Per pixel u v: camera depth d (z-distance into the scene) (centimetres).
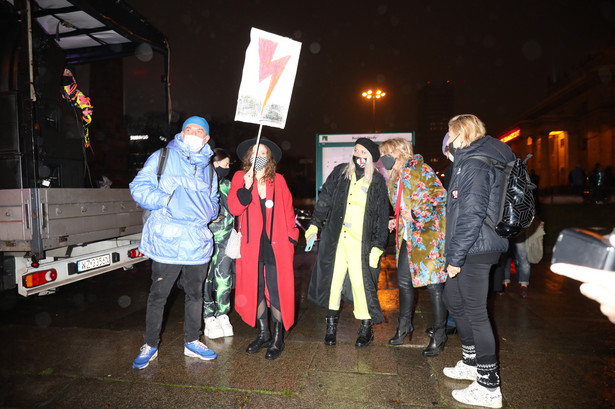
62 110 510
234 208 321
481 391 256
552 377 295
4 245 354
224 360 326
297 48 323
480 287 260
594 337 377
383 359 327
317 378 294
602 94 3656
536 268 720
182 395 270
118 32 522
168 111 628
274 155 353
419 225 331
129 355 337
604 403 258
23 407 256
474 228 245
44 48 477
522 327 405
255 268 329
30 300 510
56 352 343
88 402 262
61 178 508
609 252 75
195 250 312
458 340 371
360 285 350
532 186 250
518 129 4981
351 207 352
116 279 629
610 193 2222
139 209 498
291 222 347
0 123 412
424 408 254
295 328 408
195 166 313
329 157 971
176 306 491
